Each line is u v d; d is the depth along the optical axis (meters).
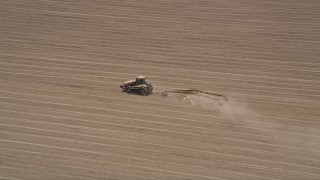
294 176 78.44
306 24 138.38
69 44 127.56
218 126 92.56
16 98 100.31
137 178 76.31
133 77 111.62
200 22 139.88
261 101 102.69
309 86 109.38
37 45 126.56
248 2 151.75
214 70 115.62
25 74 111.31
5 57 119.50
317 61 120.31
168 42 129.38
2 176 75.62
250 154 84.12
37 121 92.06
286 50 125.38
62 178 75.69
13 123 91.12
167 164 80.38
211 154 83.69
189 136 88.94
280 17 142.38
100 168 78.62
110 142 86.19
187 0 153.38
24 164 79.00
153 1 152.62
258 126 93.00
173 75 112.94
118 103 99.75
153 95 103.94
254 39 130.75
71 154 82.25
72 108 97.19
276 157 83.56
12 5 148.25
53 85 106.62
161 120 93.94
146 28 136.62
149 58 121.00
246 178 77.44
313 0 152.62
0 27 135.50
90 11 146.00
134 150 84.06
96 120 93.19
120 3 151.50
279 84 109.94
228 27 137.00
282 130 91.94
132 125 91.88
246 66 117.75
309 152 85.38
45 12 144.75
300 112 98.56
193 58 121.31
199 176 77.50
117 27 137.12
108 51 124.31
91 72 113.38
